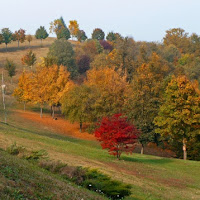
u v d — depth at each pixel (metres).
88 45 158.00
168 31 188.38
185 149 55.19
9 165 16.94
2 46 158.88
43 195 14.36
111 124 41.03
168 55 141.62
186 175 38.78
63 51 128.38
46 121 78.94
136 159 44.44
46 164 22.41
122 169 35.94
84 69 136.00
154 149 66.69
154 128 57.72
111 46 177.62
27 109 90.25
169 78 67.00
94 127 70.44
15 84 110.31
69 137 67.12
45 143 40.81
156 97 63.00
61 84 83.19
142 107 58.53
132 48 130.12
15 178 15.03
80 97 71.75
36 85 81.56
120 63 114.25
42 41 180.88
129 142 40.78
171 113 52.84
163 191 29.88
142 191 27.95
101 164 36.06
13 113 80.69
